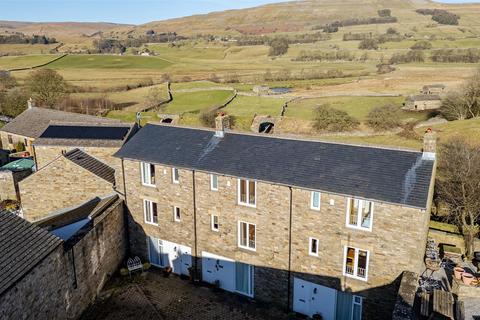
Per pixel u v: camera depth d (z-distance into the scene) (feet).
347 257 77.15
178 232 94.22
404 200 69.10
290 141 88.43
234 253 88.02
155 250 99.35
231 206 85.76
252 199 83.76
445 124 220.84
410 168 74.69
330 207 75.66
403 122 240.94
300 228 79.56
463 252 98.68
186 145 94.79
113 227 94.22
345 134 229.45
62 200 105.60
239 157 87.20
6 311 57.77
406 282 68.74
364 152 80.69
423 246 81.76
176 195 91.97
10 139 202.39
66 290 74.43
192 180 88.74
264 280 86.07
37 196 106.52
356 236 74.59
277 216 81.20
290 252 81.66
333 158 81.15
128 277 94.58
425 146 75.31
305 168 80.33
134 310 83.25
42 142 121.49
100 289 88.84
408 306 62.95
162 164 90.74
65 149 119.55
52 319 70.03
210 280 92.94
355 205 74.02
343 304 79.51
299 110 279.49
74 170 102.63
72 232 84.02
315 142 86.28
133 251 101.91
